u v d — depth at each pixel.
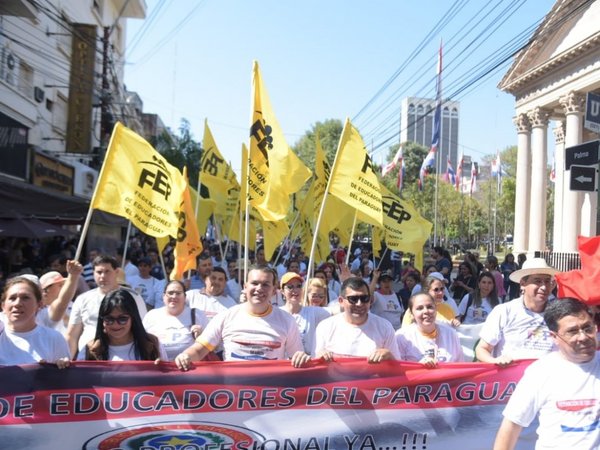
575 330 3.12
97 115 28.44
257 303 4.45
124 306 4.35
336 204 9.13
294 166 6.75
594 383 3.13
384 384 4.39
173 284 5.75
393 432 4.38
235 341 4.48
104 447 4.08
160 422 4.16
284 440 4.28
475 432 4.46
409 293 11.23
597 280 4.38
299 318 6.18
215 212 12.86
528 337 4.85
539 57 31.58
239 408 4.25
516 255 34.03
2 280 10.86
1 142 15.95
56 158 19.95
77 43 21.98
